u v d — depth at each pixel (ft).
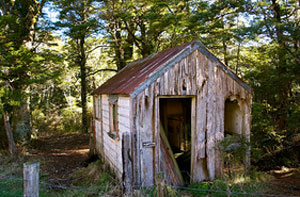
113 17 47.03
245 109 23.67
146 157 19.69
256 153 25.70
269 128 29.68
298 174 24.68
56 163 33.78
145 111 19.71
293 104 30.40
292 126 28.78
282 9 33.14
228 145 22.15
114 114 26.35
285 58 30.73
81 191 20.95
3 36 32.63
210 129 22.36
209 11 37.01
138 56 66.08
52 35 48.85
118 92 21.88
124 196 17.46
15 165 29.91
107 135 28.81
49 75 33.71
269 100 35.53
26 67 31.94
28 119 44.14
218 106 22.62
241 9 33.50
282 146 28.84
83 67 59.31
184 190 20.06
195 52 21.56
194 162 21.89
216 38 40.55
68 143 50.90
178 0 42.27
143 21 50.14
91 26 43.68
